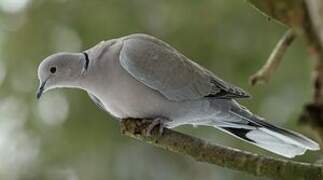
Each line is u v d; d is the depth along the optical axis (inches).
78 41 478.3
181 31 471.8
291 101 459.2
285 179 182.7
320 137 102.5
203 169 482.3
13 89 486.9
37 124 486.3
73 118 476.4
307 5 101.3
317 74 100.1
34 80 483.8
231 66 466.0
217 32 470.3
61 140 482.3
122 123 277.1
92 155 478.6
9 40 493.4
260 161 187.8
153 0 478.0
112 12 476.4
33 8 496.1
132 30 471.8
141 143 480.7
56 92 479.2
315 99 100.7
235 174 477.1
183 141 212.5
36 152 489.7
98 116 473.4
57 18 488.4
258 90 462.0
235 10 470.3
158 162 482.6
